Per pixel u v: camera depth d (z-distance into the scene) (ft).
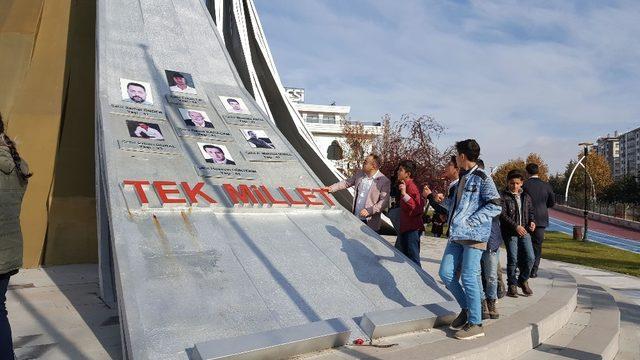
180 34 30.19
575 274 32.73
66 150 27.91
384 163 61.41
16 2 31.12
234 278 15.42
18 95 28.14
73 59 30.22
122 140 20.58
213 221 18.12
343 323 14.07
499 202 15.15
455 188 17.63
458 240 15.15
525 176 27.43
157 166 20.01
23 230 25.30
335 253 18.86
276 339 12.43
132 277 13.91
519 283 22.22
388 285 17.75
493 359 14.21
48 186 26.48
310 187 23.32
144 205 17.28
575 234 69.62
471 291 14.94
